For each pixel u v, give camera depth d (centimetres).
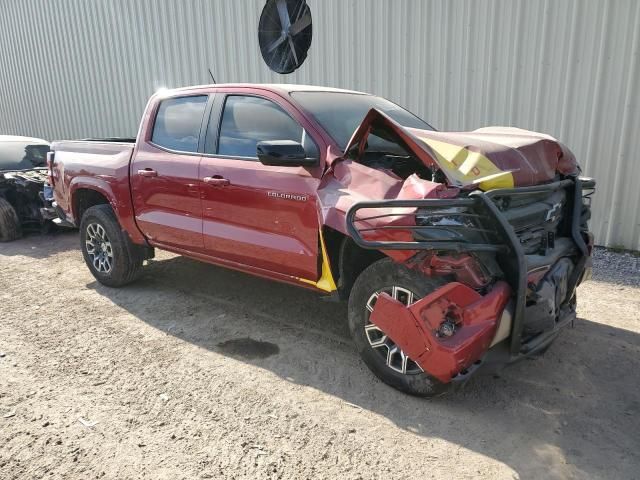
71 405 321
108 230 512
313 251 359
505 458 271
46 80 1394
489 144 333
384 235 295
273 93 402
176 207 453
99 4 1188
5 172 811
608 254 642
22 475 262
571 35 634
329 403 321
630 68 607
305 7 859
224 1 966
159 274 577
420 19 741
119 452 278
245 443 284
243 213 400
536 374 356
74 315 466
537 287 310
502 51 686
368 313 332
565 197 370
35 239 792
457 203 283
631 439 286
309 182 356
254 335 419
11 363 376
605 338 411
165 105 485
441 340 290
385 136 340
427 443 283
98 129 1301
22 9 1385
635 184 632
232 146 419
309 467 265
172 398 328
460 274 292
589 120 645
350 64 828
